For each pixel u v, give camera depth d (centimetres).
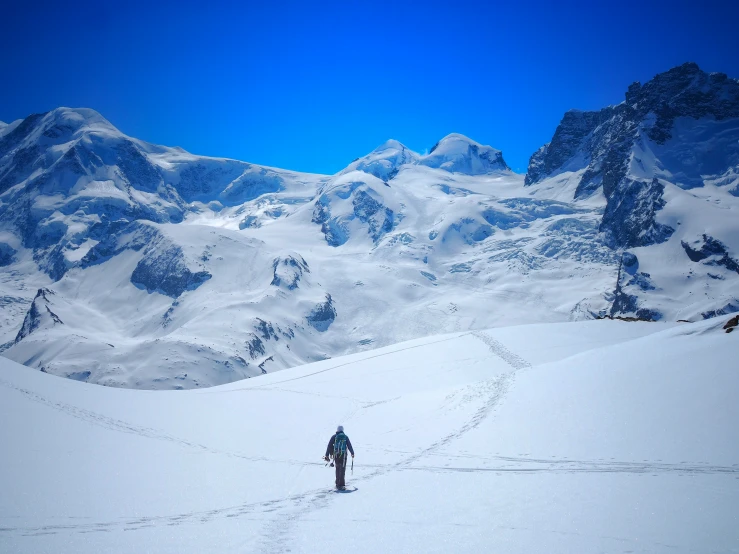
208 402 4022
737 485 1292
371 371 5200
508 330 6084
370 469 1888
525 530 1091
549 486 1419
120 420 2850
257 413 3541
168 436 2578
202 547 1102
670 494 1259
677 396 1958
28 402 2880
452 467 1784
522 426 2145
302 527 1219
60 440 2256
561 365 2947
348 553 1023
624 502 1231
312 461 2095
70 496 1547
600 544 993
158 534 1206
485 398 2802
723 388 1892
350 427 2895
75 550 1102
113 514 1383
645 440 1719
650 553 940
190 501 1512
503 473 1625
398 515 1267
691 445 1609
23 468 1820
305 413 3531
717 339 2423
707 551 940
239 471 1912
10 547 1124
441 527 1150
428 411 2967
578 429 1950
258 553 1050
